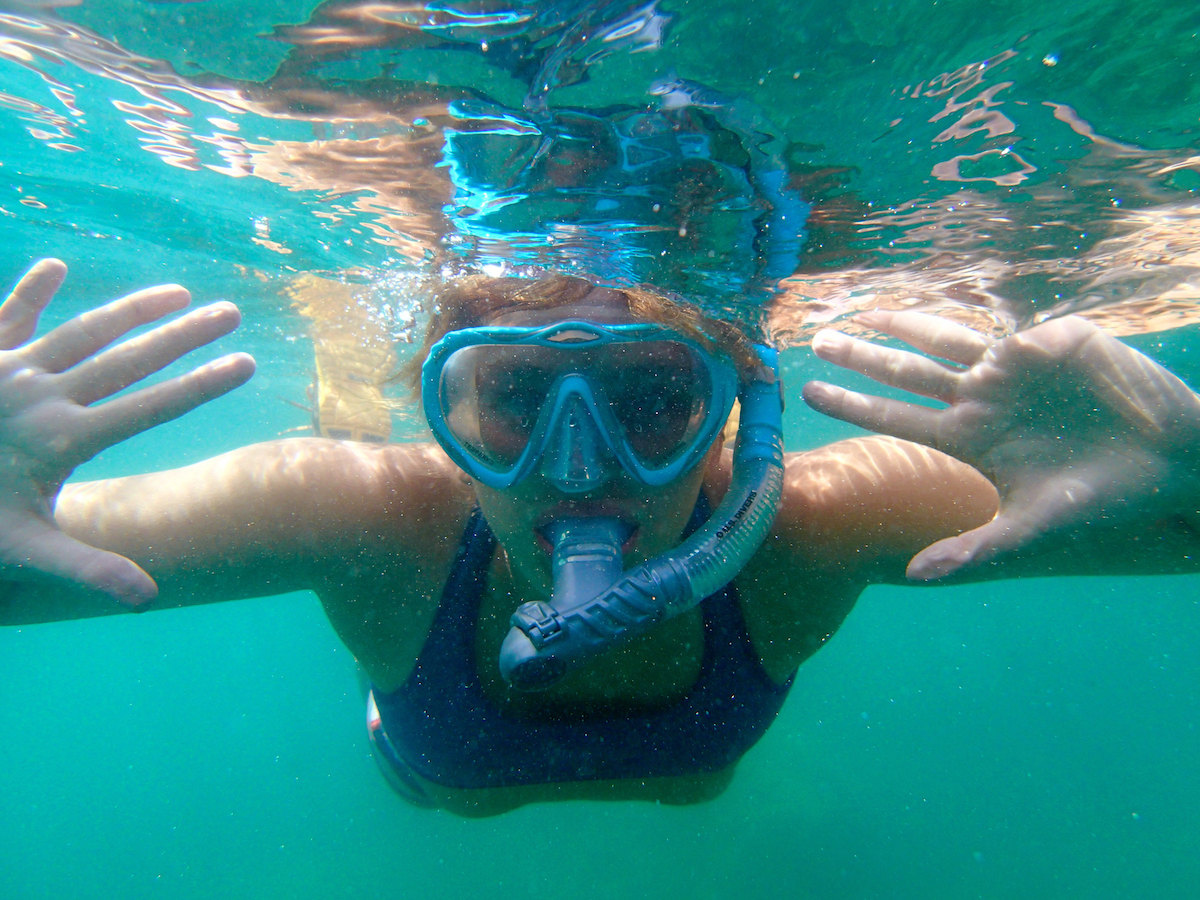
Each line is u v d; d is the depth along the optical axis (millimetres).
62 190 801
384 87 490
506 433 424
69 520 390
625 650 475
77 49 507
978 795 2766
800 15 400
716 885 1737
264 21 450
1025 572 404
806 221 631
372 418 1379
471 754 499
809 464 515
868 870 1829
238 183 708
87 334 333
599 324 408
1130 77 454
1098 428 356
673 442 423
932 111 480
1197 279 993
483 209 623
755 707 514
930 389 377
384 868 2156
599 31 417
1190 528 354
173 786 3562
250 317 1395
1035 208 635
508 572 487
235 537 423
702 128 493
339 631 508
